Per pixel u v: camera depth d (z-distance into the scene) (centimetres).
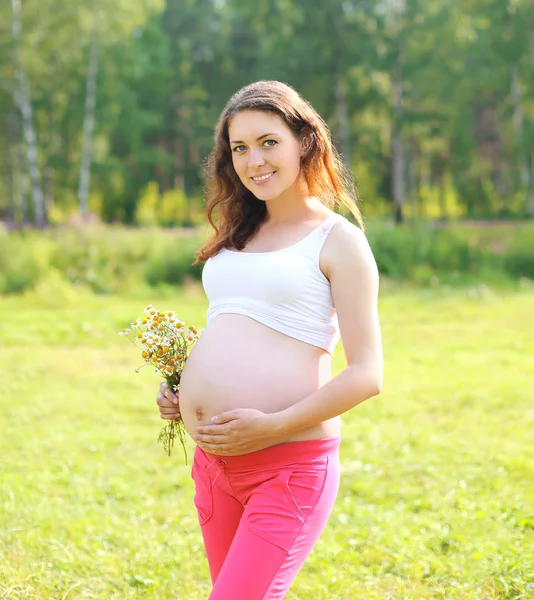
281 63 3209
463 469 539
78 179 3506
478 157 3947
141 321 268
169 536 430
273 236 250
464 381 827
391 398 765
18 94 2948
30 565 383
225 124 258
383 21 3141
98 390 822
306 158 250
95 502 488
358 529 434
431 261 1886
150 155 4047
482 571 371
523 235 1978
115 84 3306
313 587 362
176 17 4400
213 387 242
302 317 237
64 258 1797
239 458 235
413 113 3197
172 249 1823
